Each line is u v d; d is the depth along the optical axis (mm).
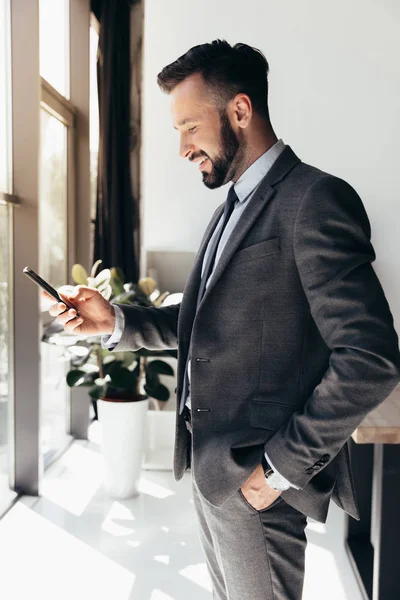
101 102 4344
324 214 1042
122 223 4465
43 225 3428
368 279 1024
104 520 2771
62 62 3908
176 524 2750
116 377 3025
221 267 1119
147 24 3777
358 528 2527
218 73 1145
